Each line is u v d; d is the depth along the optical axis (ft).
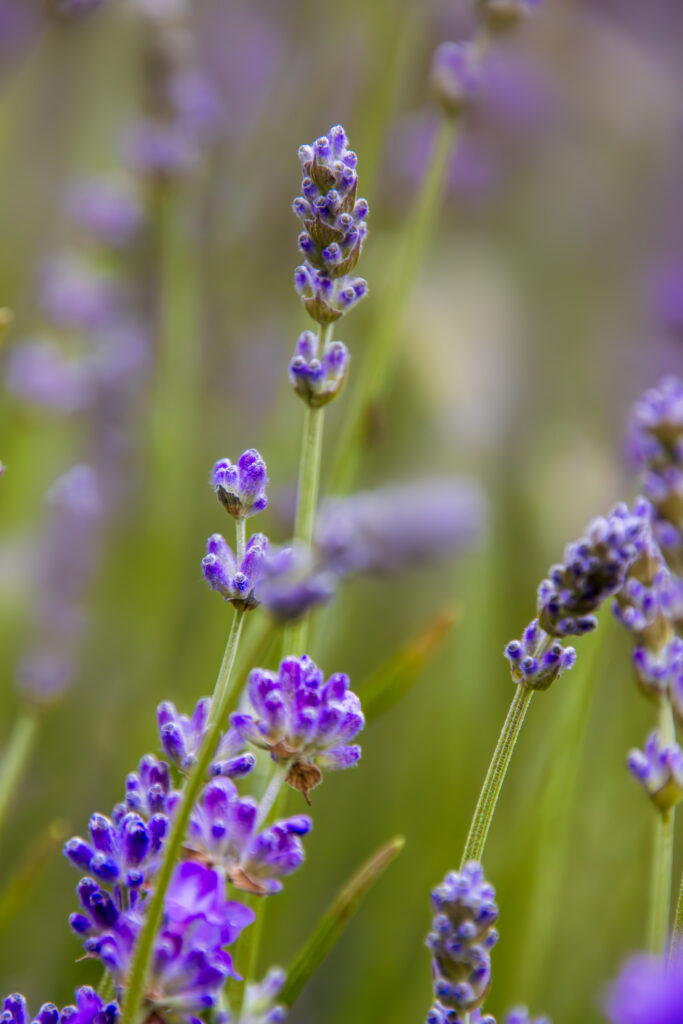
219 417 3.69
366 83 3.41
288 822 1.82
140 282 3.64
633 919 2.58
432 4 3.84
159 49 3.38
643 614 1.98
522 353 3.72
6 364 3.59
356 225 1.98
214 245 3.85
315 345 1.98
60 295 3.51
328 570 1.66
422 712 2.86
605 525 1.83
